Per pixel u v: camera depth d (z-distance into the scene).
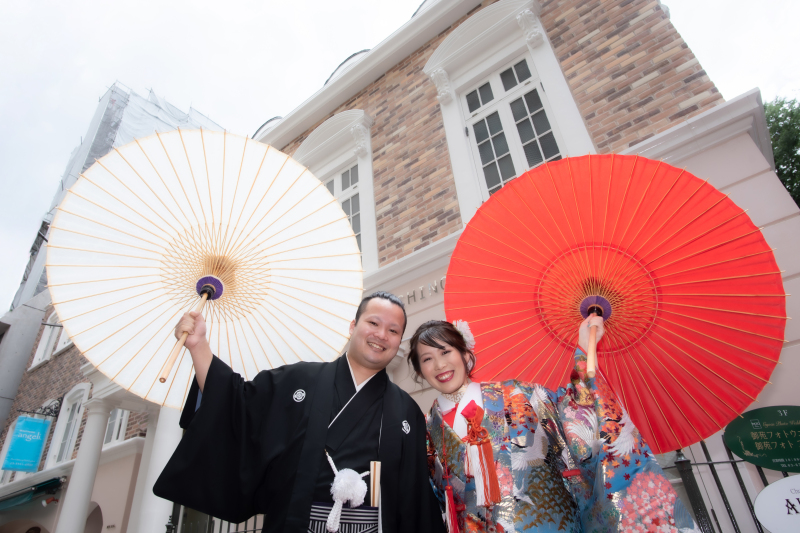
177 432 4.95
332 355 2.09
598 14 5.69
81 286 1.74
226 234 1.93
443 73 6.83
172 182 1.90
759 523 2.66
